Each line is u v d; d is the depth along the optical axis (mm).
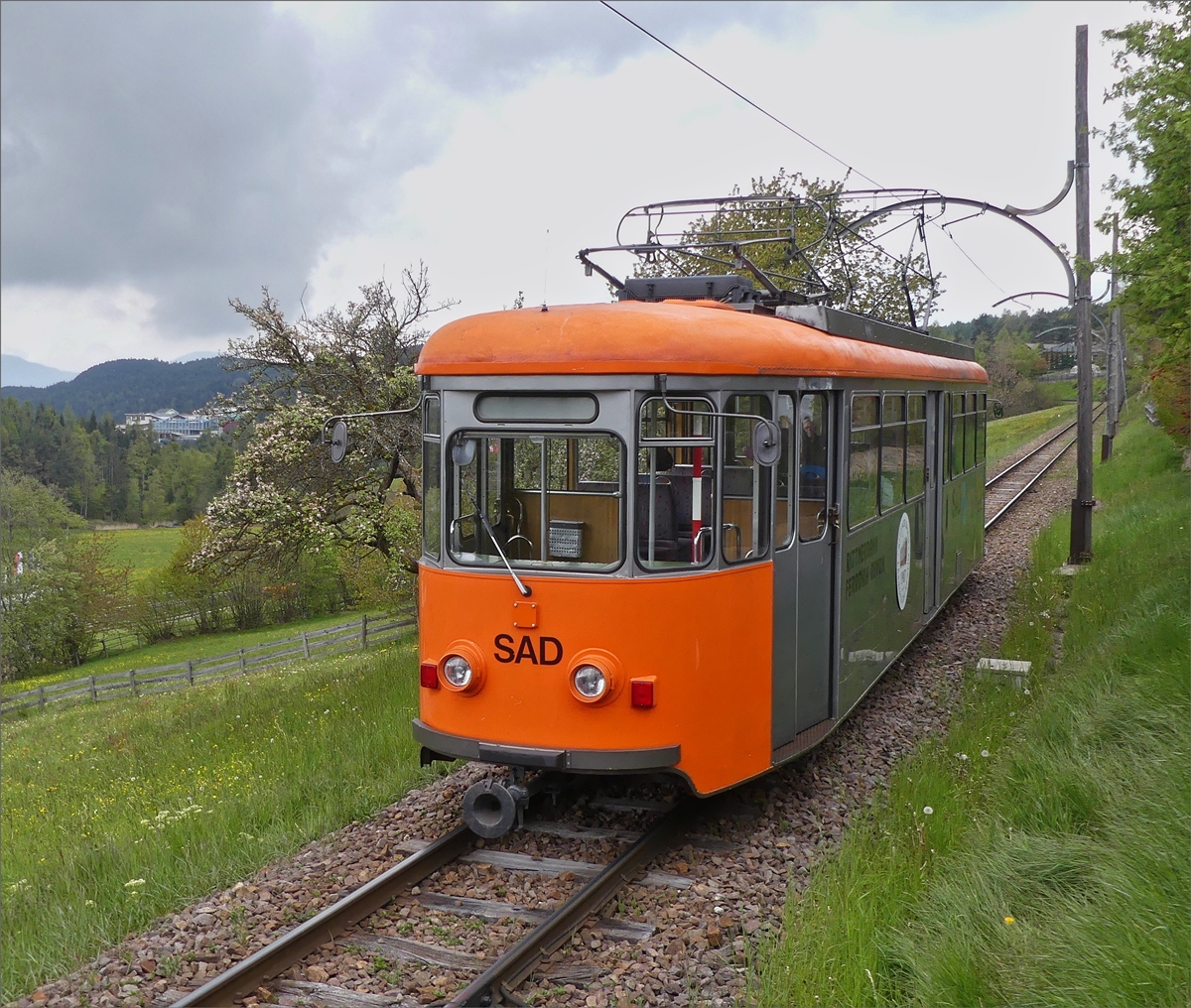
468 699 6055
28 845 8188
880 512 8398
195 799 7988
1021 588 13609
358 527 14922
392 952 4969
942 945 4516
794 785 7078
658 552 5871
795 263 17391
